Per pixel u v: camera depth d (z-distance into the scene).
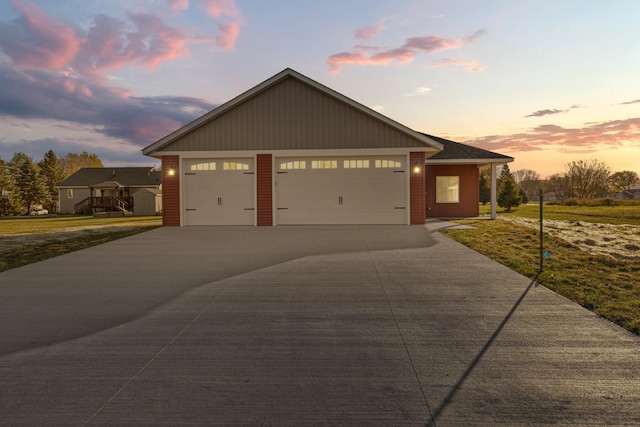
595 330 4.17
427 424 2.54
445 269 7.07
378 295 5.53
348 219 14.45
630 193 52.44
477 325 4.34
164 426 2.55
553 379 3.13
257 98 14.39
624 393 2.91
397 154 14.28
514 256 8.35
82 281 6.61
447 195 19.19
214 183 14.56
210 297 5.57
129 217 30.89
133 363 3.50
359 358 3.55
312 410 2.71
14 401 2.87
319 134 14.29
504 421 2.57
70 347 3.88
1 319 4.76
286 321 4.55
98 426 2.55
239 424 2.56
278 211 14.50
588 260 8.00
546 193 54.66
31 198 54.59
